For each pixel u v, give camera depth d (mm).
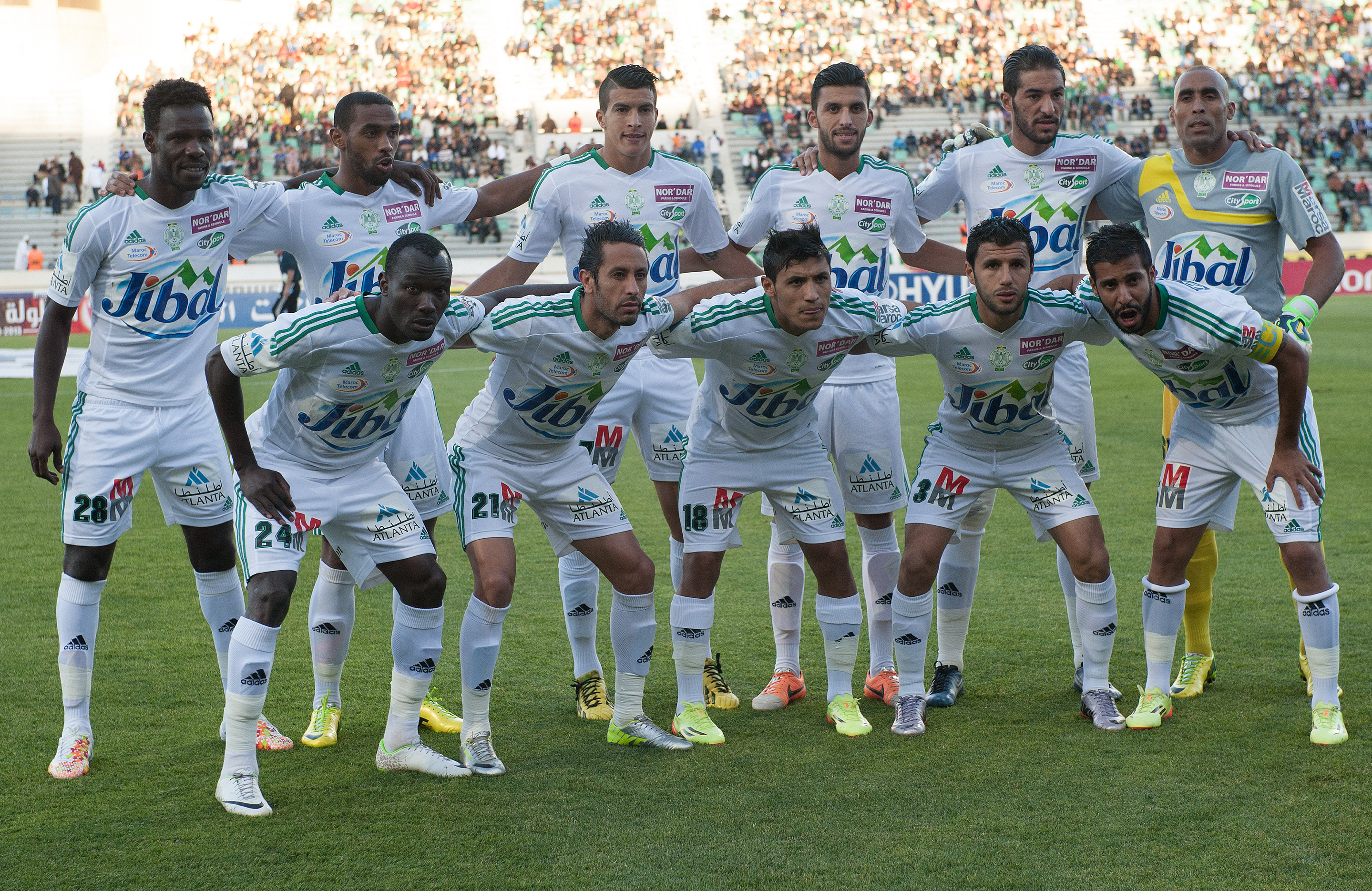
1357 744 3742
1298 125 31516
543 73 34531
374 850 3182
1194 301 3801
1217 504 4145
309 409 3613
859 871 2984
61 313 3979
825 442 4727
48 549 6984
